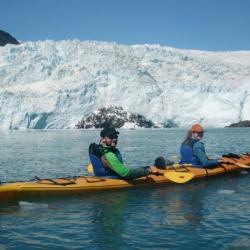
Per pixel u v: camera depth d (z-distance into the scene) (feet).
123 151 63.82
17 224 20.16
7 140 99.81
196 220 20.58
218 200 25.07
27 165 46.60
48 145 81.66
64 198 25.40
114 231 18.97
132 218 21.07
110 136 27.48
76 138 108.37
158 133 132.87
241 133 123.75
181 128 185.98
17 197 24.88
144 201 24.77
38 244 17.30
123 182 27.89
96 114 183.52
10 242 17.58
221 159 35.32
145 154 58.59
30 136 119.96
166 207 23.39
